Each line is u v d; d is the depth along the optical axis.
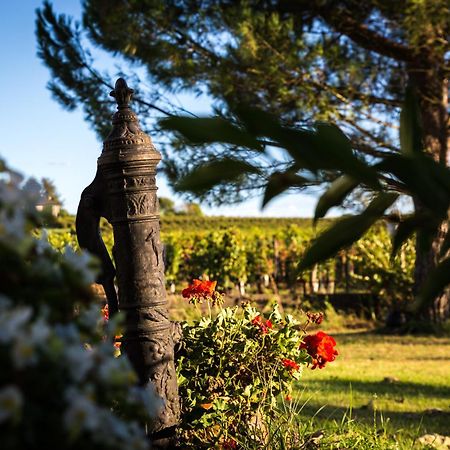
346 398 6.78
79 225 3.61
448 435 5.32
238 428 3.98
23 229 1.20
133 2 10.32
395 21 10.66
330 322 13.55
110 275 3.62
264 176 0.81
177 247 16.77
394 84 11.71
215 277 16.83
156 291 3.48
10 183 1.24
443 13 9.12
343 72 10.26
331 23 10.95
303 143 0.78
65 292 1.23
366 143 10.77
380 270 13.55
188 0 10.60
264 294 16.22
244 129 0.80
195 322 4.26
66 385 1.10
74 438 1.04
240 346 4.11
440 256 0.91
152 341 3.46
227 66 10.22
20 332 1.02
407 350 10.54
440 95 11.46
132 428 1.24
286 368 4.26
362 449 4.36
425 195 0.80
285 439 3.97
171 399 3.51
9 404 0.96
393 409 6.32
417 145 0.90
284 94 10.02
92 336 1.31
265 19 9.98
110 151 3.44
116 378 1.19
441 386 7.56
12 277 1.19
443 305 12.30
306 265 0.87
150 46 10.62
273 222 33.94
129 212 3.44
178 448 3.53
